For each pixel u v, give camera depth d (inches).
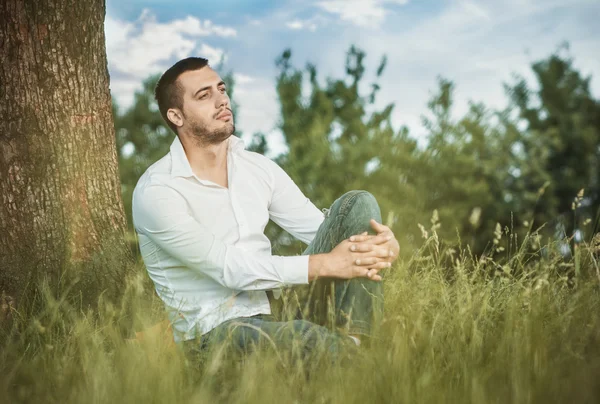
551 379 91.6
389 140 327.0
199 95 122.6
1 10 132.5
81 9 136.7
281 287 115.9
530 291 110.3
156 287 126.1
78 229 138.6
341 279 117.0
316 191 316.2
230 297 119.3
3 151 134.0
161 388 91.6
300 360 98.0
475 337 103.1
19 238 134.4
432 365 97.0
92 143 141.2
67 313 120.8
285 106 338.0
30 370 101.6
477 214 131.3
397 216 293.9
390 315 114.3
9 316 130.3
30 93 134.3
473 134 358.6
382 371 93.5
